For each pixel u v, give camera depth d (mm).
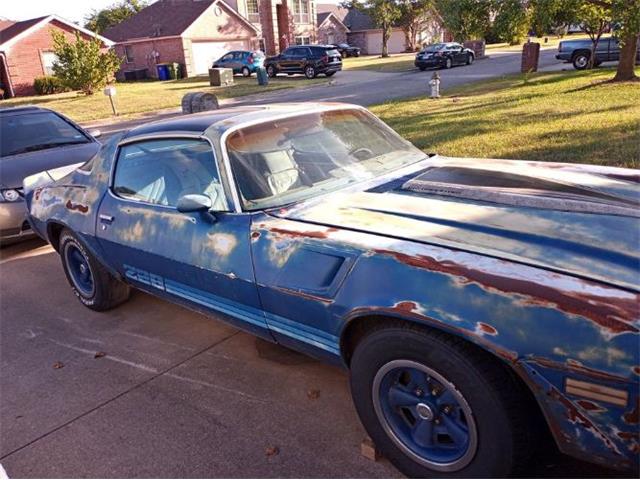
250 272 2777
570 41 21984
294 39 49812
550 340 1827
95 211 3965
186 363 3617
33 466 2771
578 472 2293
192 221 3141
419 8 52188
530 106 12312
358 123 3795
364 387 2422
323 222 2676
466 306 1986
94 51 28203
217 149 3102
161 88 30906
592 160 6918
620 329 1728
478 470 2131
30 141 6945
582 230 2279
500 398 1989
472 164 3480
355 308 2281
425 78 24859
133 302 4688
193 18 40156
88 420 3100
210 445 2789
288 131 3389
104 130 17281
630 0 13531
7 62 32125
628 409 1745
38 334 4262
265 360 3561
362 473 2494
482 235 2326
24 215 6102
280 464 2604
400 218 2602
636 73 18078
